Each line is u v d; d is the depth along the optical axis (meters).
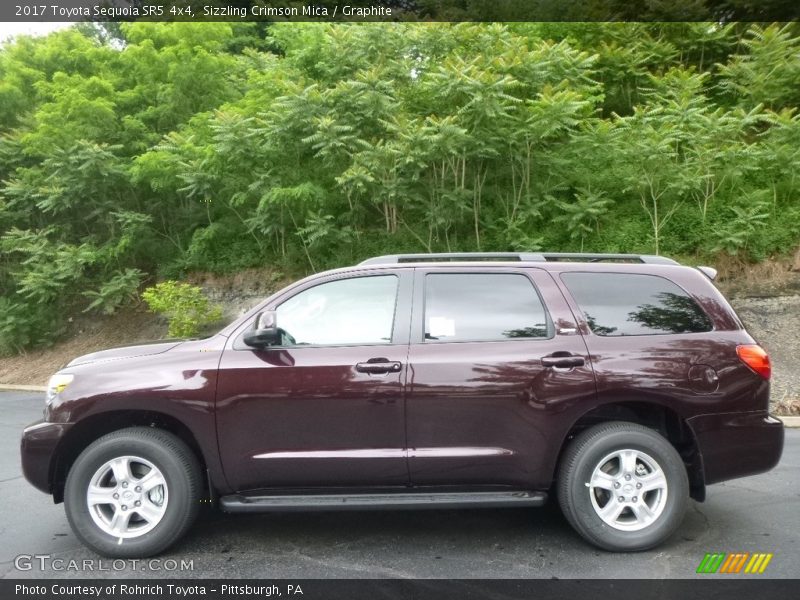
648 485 4.34
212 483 4.39
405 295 4.60
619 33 14.38
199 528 4.89
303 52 13.49
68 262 14.15
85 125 14.05
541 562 4.18
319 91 12.21
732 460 4.42
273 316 4.38
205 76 14.50
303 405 4.34
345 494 4.41
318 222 12.06
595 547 4.38
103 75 15.18
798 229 11.95
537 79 11.50
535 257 4.88
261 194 12.62
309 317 4.59
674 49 14.38
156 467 4.33
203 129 13.23
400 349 4.43
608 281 4.68
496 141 11.20
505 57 11.41
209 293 14.43
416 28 12.41
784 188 12.52
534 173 12.47
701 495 4.52
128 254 14.90
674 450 4.36
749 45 13.33
